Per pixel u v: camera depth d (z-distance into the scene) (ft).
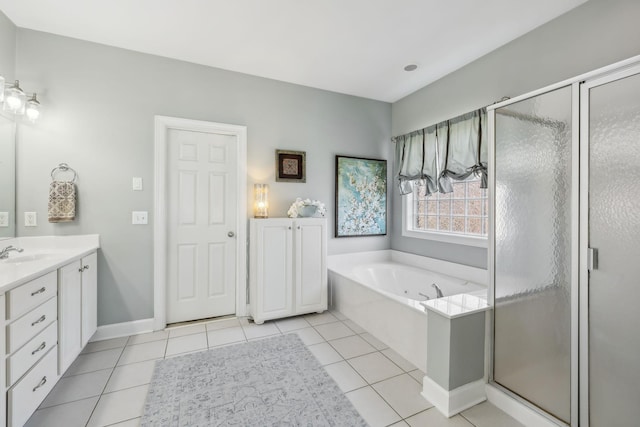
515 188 5.43
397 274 11.18
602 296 4.23
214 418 5.15
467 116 9.09
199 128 9.22
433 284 9.77
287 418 5.16
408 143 11.53
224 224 9.76
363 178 12.00
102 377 6.37
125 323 8.41
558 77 6.95
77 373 6.51
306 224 9.76
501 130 5.67
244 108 9.86
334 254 11.62
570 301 4.59
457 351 5.45
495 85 8.43
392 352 7.52
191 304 9.39
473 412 5.44
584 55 6.47
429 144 10.57
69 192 7.58
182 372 6.54
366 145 12.15
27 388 4.64
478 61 8.94
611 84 4.08
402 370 6.73
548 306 4.91
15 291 4.33
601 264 4.23
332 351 7.55
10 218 7.05
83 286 6.95
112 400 5.63
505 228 5.62
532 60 7.49
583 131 4.39
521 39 7.74
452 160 9.61
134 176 8.44
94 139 8.04
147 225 8.62
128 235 8.41
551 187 4.86
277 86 10.39
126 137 8.36
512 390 5.48
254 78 10.02
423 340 6.70
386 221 12.59
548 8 6.62
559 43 6.91
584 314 4.41
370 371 6.66
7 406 4.21
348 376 6.46
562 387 4.70
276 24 7.27
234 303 9.93
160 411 5.32
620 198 4.03
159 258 8.71
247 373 6.52
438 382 5.60
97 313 8.05
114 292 8.30
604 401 4.21
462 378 5.53
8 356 4.20
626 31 5.82
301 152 10.73
